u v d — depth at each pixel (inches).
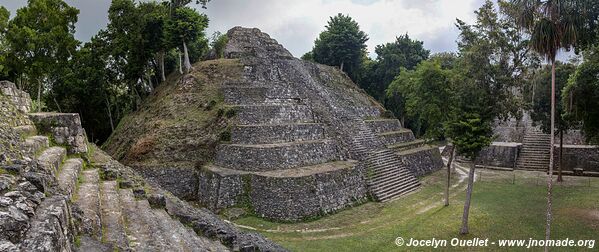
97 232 302.5
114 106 1835.6
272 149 1008.9
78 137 578.9
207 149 1102.4
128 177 613.9
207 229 510.3
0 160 281.0
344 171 1023.6
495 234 766.5
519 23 650.8
